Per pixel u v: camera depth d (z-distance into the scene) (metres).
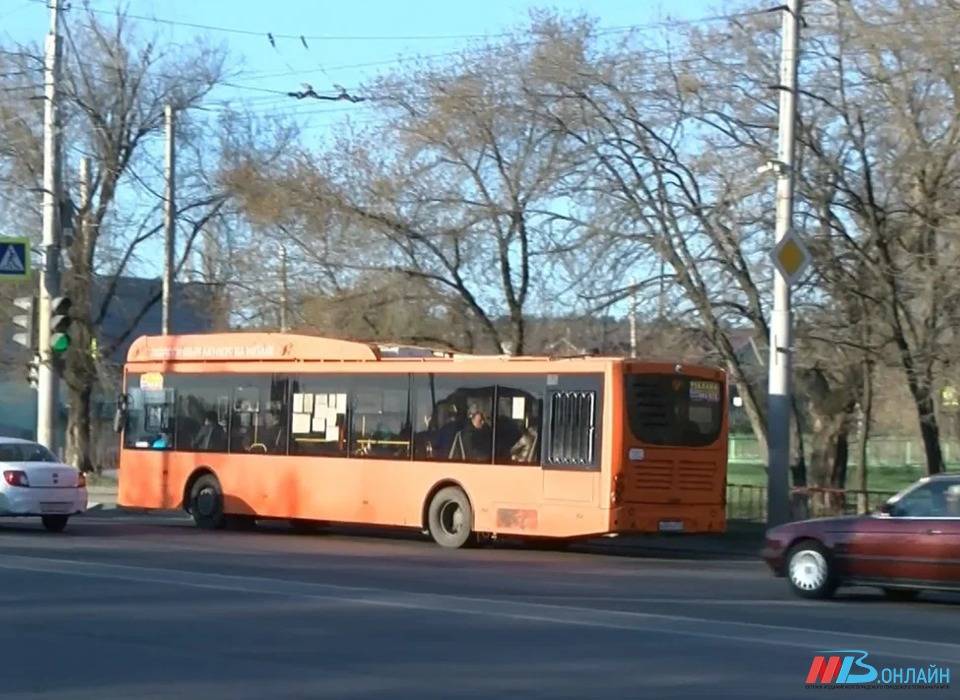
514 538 26.22
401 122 31.89
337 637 12.91
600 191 28.55
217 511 27.36
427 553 23.14
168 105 36.69
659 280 28.59
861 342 27.36
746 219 27.94
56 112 32.22
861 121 26.47
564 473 22.61
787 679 11.10
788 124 24.06
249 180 33.56
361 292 32.56
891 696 10.54
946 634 14.11
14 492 24.80
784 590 18.50
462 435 23.92
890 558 16.75
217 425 27.55
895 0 25.77
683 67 28.34
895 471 46.31
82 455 40.62
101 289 41.97
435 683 10.72
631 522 22.19
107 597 15.69
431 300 32.38
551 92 29.09
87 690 10.34
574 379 22.70
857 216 27.31
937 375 25.78
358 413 25.36
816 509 28.20
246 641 12.63
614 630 13.59
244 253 34.75
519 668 11.39
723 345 28.70
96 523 29.08
